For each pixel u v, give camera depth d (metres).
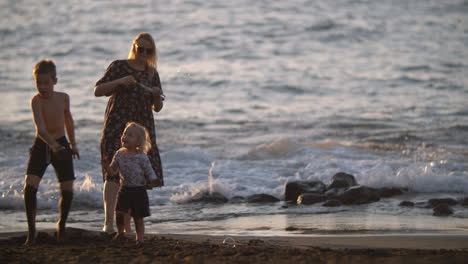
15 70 50.25
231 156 24.11
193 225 13.29
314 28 62.66
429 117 32.88
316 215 14.54
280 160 23.09
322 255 8.31
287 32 61.06
